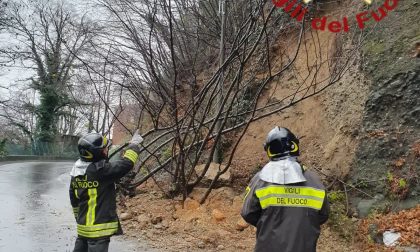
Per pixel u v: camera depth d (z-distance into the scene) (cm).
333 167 860
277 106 1091
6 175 1895
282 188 375
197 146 995
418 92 802
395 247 645
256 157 1007
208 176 983
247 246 714
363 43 937
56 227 853
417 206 709
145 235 781
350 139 862
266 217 373
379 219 717
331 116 959
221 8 1104
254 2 1089
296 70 1081
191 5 1252
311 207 371
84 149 500
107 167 495
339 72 887
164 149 1220
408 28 893
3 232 803
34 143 3928
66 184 1584
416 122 788
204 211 873
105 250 490
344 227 729
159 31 1150
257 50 1175
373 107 845
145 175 1102
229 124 1126
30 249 703
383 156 793
